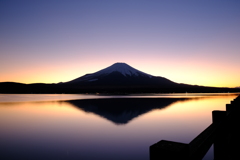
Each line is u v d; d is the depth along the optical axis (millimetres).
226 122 2666
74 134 9227
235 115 2758
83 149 6898
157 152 1013
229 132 2721
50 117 15188
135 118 14414
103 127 10977
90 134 9250
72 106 25250
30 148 7008
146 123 12242
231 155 2576
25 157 6055
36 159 5895
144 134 9227
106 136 8812
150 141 7980
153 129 10344
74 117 15102
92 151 6688
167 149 973
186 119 13789
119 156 6176
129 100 38406
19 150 6746
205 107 22953
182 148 988
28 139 8312
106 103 30453
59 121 13219
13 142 7828
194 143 1285
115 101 35406
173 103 29781
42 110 20422
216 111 2717
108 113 17547
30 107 24031
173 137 8688
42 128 10758
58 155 6250
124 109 20953
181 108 21875
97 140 8141
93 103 30547
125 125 11562
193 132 9664
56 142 7820
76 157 6078
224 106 24234
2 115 16516
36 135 9070
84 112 18391
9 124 12078
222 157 2408
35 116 15750
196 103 29625
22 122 12836
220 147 2439
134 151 6680
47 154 6348
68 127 10984
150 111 18984
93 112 18391
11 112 18703
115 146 7246
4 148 7000
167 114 16594
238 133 2701
